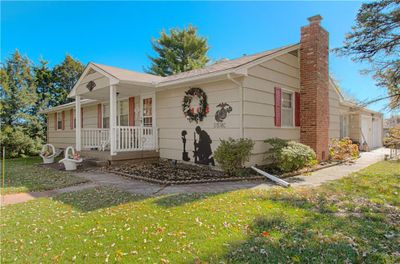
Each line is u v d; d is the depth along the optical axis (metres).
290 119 9.50
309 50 9.36
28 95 19.44
